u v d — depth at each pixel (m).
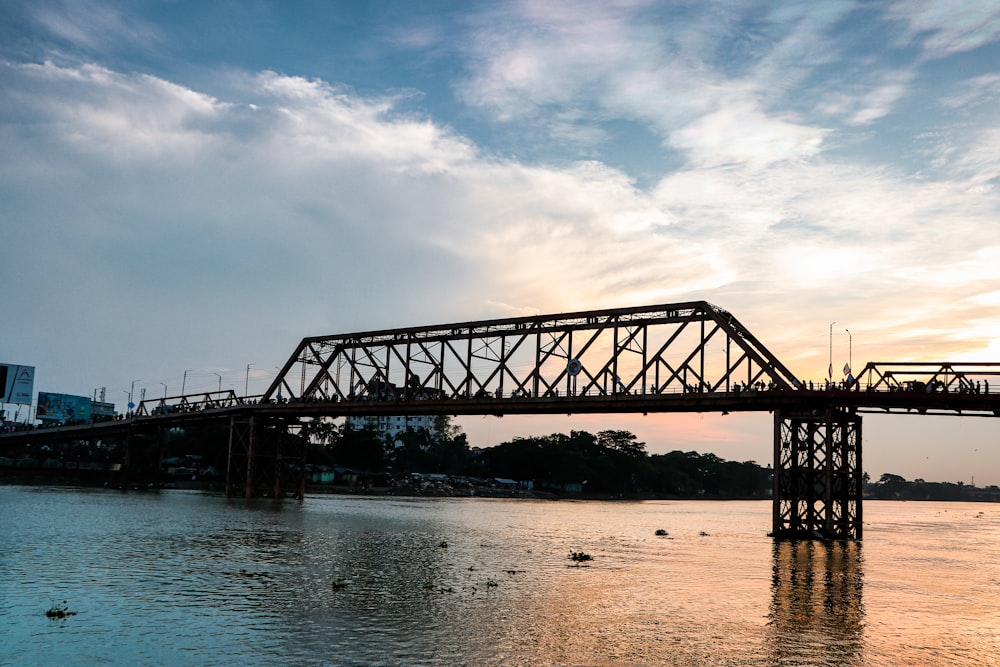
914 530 128.75
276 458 138.25
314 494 182.88
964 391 77.62
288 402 133.38
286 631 35.75
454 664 31.17
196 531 77.06
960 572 64.00
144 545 64.62
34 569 50.88
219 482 189.38
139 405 168.00
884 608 45.62
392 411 118.00
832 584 53.88
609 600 45.53
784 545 80.94
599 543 82.25
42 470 174.50
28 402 192.75
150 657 31.39
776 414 86.44
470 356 111.25
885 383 80.69
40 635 34.22
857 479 86.19
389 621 38.16
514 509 166.62
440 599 44.09
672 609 43.31
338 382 127.31
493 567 58.12
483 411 107.75
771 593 49.44
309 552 63.41
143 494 145.38
